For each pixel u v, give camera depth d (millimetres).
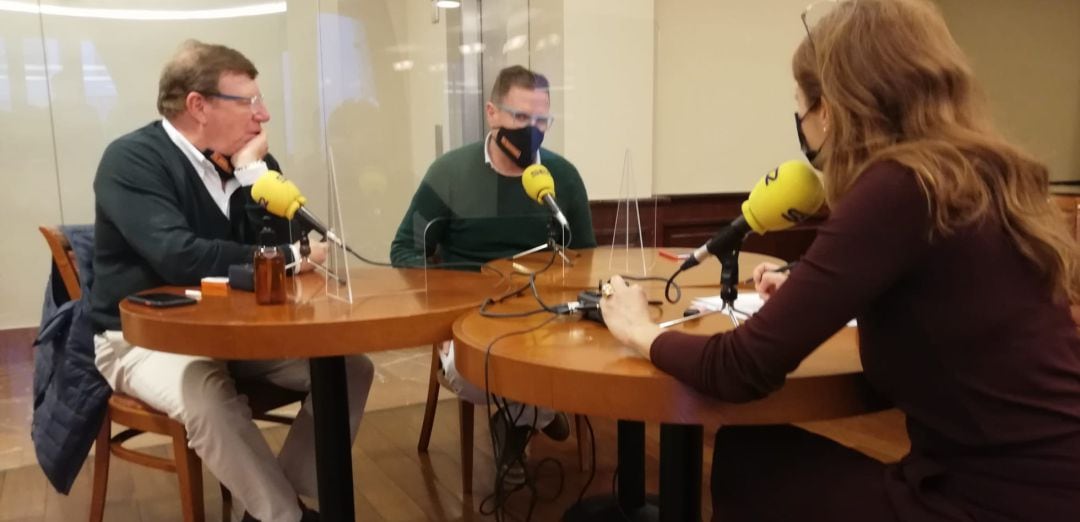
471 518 2158
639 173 3307
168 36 3807
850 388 1062
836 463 1121
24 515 2201
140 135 1918
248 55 3654
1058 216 1015
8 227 3730
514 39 2176
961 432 992
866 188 962
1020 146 1009
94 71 3760
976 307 953
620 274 1872
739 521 1200
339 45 1754
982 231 951
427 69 1894
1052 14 4516
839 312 943
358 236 1855
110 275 1858
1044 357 953
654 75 3492
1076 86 4574
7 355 3713
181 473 1706
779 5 4000
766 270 1535
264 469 1689
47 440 1846
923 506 993
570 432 2812
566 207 2348
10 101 3668
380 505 2242
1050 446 938
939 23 1029
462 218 2172
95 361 1848
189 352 1337
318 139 1909
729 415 1031
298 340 1307
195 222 1950
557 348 1164
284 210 1625
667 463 1494
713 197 3969
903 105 1006
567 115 3131
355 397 1985
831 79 1041
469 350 1197
